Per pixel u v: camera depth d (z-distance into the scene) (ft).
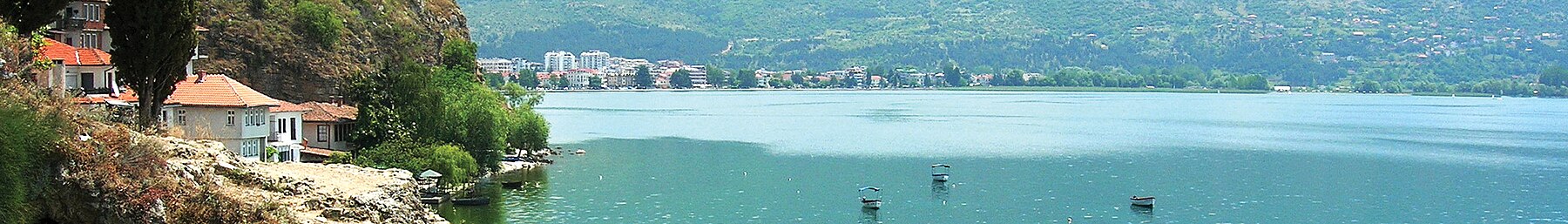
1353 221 369.71
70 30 377.91
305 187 204.23
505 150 497.87
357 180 217.77
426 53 595.06
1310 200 414.82
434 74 457.68
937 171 496.64
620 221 352.28
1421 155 600.39
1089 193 423.64
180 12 269.85
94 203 172.55
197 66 471.62
